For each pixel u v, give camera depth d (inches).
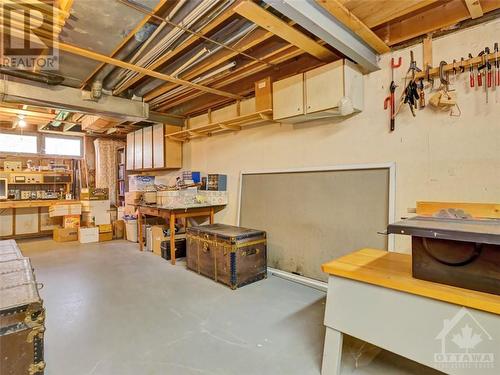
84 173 287.1
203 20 87.0
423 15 96.4
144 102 165.5
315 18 78.9
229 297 117.2
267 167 154.7
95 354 78.4
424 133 99.1
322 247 126.6
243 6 78.0
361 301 64.0
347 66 106.0
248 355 77.7
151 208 187.2
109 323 96.0
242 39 101.3
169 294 120.7
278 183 146.9
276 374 69.9
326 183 126.8
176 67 122.0
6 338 55.4
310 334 88.4
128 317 100.2
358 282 64.5
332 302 68.7
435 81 96.2
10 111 195.3
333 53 108.4
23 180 245.8
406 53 103.0
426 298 55.4
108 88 146.3
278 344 83.0
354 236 116.0
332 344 68.3
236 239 127.8
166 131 205.8
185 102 190.7
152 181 246.7
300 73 118.3
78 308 107.6
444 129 94.7
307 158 135.6
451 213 75.7
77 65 114.0
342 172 121.7
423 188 99.3
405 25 100.4
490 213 73.7
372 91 112.1
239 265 128.9
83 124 224.7
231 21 96.7
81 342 84.4
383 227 107.8
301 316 100.3
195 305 109.7
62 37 91.0
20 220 249.0
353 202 117.2
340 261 73.5
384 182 108.9
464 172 90.8
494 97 85.2
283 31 91.4
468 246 53.5
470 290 53.0
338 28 87.7
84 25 85.0
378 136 110.9
